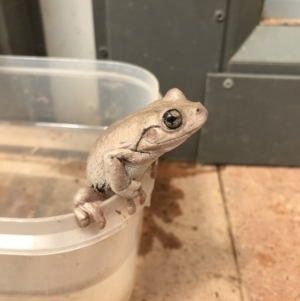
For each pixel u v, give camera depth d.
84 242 0.11
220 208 0.18
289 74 0.18
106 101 0.19
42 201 0.17
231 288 0.15
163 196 0.19
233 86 0.18
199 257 0.16
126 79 0.18
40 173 0.19
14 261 0.11
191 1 0.16
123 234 0.12
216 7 0.17
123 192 0.11
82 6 0.19
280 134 0.20
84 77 0.18
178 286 0.15
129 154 0.11
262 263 0.16
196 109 0.11
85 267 0.12
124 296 0.14
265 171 0.21
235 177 0.20
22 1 0.19
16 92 0.19
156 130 0.11
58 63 0.18
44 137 0.20
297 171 0.21
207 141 0.20
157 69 0.18
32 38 0.20
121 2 0.17
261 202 0.19
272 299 0.15
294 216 0.18
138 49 0.18
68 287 0.12
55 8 0.19
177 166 0.21
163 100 0.12
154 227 0.17
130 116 0.12
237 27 0.17
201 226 0.18
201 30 0.17
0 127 0.21
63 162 0.19
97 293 0.13
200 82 0.19
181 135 0.11
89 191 0.12
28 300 0.12
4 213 0.17
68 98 0.19
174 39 0.17
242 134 0.20
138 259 0.16
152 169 0.14
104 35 0.19
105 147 0.12
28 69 0.19
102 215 0.11
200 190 0.19
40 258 0.11
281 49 0.18
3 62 0.18
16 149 0.20
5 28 0.18
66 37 0.20
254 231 0.17
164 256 0.16
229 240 0.17
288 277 0.15
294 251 0.16
